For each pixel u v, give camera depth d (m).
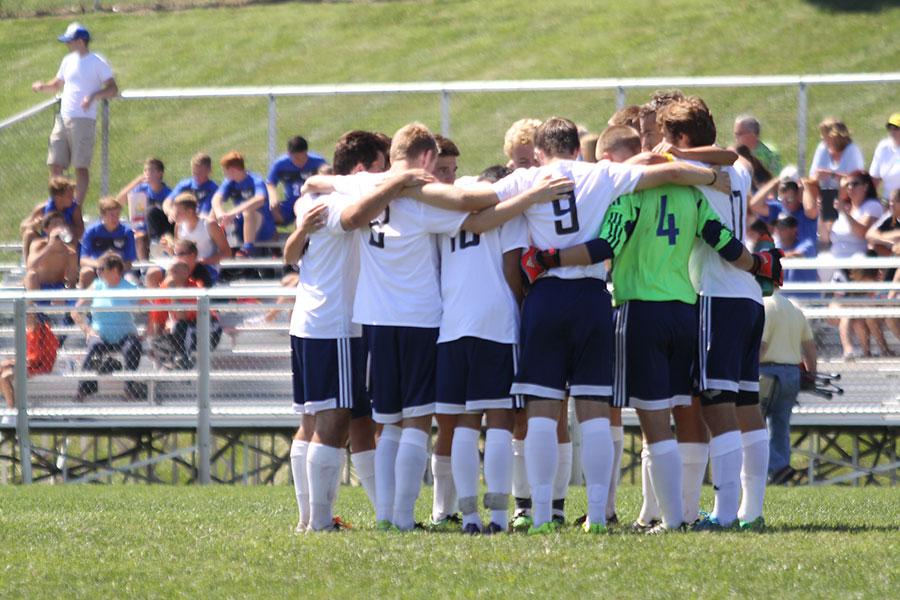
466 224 24.14
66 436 44.38
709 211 24.22
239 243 55.22
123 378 42.34
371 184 24.80
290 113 69.19
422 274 24.66
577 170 23.98
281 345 41.91
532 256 23.55
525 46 112.81
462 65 110.50
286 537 23.58
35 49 118.75
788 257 49.66
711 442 24.98
